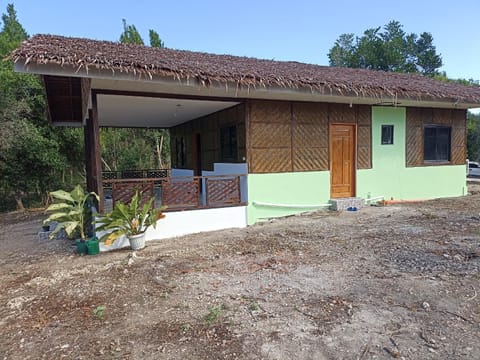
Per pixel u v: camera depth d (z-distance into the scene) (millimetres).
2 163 14609
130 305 3674
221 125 9531
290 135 8750
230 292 3859
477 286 3695
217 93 7578
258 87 6840
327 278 4156
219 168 9773
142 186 7020
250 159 8250
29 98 15086
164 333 3010
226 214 7859
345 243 5777
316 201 9188
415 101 9148
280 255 5246
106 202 8969
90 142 9781
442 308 3229
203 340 2857
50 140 15320
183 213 7348
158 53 7812
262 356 2592
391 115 10289
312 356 2566
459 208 9000
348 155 9766
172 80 5949
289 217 8633
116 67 5410
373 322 3021
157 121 12328
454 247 5215
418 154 10828
